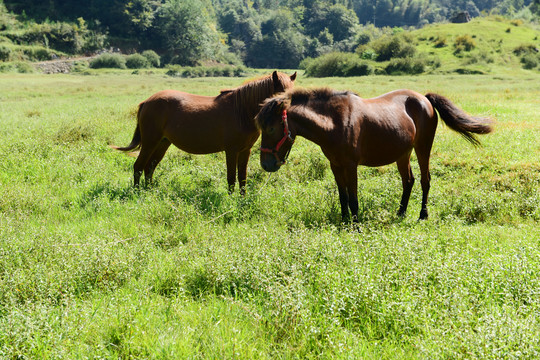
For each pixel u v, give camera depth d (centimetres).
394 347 321
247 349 311
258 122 573
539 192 688
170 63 12194
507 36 7838
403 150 649
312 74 7212
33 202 681
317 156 958
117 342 333
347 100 605
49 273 400
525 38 7781
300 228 531
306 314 336
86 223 610
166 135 795
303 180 844
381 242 476
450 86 3434
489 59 6494
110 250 457
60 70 9462
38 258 448
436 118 711
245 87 733
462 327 315
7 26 10775
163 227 580
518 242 486
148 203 679
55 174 859
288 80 740
